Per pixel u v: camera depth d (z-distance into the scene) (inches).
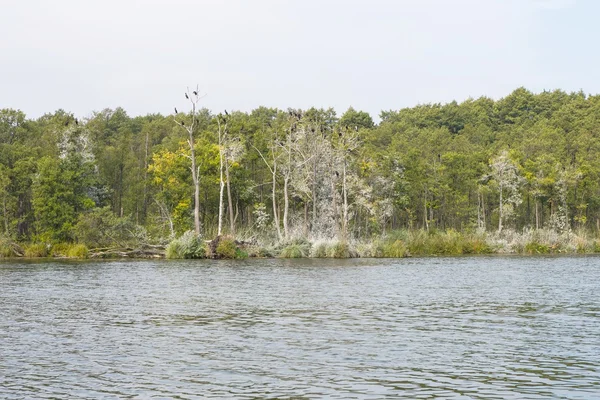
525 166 3814.0
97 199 3120.1
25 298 1149.1
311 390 533.0
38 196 2829.7
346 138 3216.0
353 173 3307.1
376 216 3344.0
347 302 1077.8
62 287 1338.6
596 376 577.3
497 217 4015.8
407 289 1280.8
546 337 757.9
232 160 2974.9
